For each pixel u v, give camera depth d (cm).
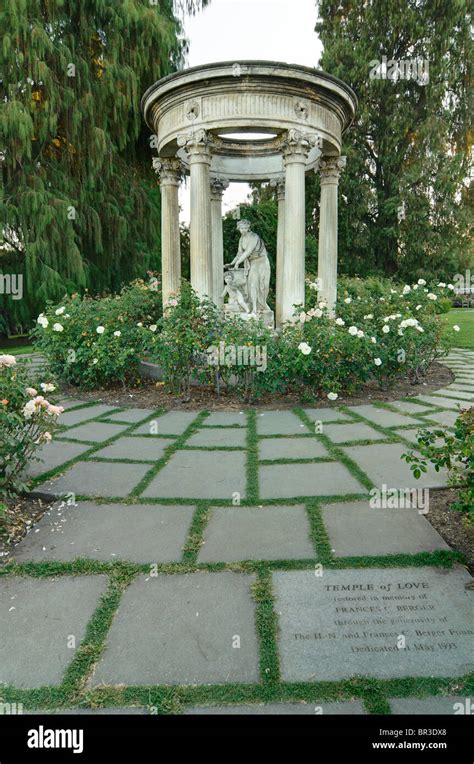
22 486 328
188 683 183
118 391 705
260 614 221
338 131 772
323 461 417
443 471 389
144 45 1370
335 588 240
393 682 182
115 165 1464
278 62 643
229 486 367
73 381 743
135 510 330
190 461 422
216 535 295
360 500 340
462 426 288
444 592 236
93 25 1330
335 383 616
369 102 2409
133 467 410
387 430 499
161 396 667
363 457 424
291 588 241
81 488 366
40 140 1275
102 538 293
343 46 2370
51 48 1213
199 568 260
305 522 309
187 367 645
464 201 2642
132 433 508
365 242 2358
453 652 197
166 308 692
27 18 1200
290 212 704
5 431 326
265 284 831
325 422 533
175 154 843
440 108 2377
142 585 246
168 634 210
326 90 699
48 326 730
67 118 1291
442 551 268
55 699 178
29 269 1278
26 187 1264
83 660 195
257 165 949
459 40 2359
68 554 276
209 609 226
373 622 215
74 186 1358
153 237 1636
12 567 263
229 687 181
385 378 734
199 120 685
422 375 777
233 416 568
